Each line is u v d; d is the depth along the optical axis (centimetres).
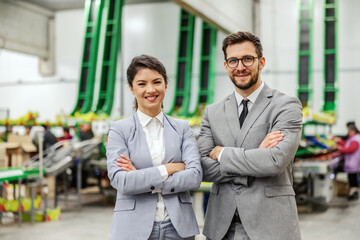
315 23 1309
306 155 639
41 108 1563
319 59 1305
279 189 186
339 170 788
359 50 1273
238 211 187
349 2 1284
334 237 488
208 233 197
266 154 179
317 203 705
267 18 1342
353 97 1276
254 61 188
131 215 180
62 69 1536
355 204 711
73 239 488
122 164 181
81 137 817
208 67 1241
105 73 1034
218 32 1390
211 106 209
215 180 193
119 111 1223
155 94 186
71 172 891
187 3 680
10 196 693
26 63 1584
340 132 1285
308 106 723
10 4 1385
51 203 741
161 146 191
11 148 616
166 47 1428
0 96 1620
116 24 1038
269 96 194
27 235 507
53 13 1538
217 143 200
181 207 186
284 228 182
